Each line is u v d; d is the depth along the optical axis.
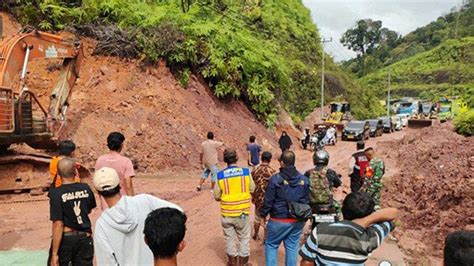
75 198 4.65
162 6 23.61
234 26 27.84
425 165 16.17
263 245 8.09
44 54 12.82
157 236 2.73
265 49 28.08
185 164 17.22
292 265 5.89
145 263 3.78
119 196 3.99
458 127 23.48
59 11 19.62
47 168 12.02
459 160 14.56
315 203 6.36
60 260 4.57
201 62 22.48
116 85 18.67
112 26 20.30
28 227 9.15
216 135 20.34
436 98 94.25
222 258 7.48
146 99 18.83
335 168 19.52
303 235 8.24
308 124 41.41
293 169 5.84
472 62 110.06
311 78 46.28
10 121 10.89
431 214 10.97
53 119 13.51
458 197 10.91
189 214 10.38
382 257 7.86
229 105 23.73
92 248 4.77
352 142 34.72
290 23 48.88
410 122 38.72
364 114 56.75
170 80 20.64
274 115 26.89
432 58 123.44
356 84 62.72
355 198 3.54
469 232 2.25
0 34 18.31
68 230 4.61
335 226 3.49
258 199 7.53
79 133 15.95
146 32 20.91
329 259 3.41
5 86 11.04
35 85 17.58
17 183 11.61
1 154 11.93
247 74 25.05
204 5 27.12
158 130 17.67
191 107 20.41
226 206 6.44
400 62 131.38
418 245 9.05
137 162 16.06
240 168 6.55
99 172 3.97
